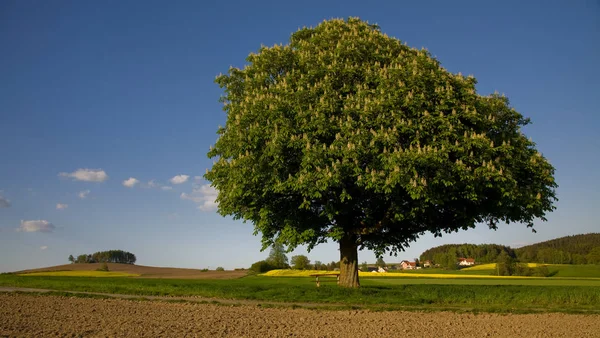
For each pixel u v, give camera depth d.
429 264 126.19
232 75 28.58
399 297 22.88
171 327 14.33
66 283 29.70
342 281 26.53
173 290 25.75
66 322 15.07
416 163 20.00
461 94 23.62
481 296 22.98
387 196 21.84
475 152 22.17
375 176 20.12
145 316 16.73
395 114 21.44
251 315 17.47
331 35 26.42
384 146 20.66
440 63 26.22
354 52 24.78
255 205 24.19
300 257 81.88
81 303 20.64
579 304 22.34
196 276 62.69
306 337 13.16
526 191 23.25
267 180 22.19
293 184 21.03
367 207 23.80
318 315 17.73
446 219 25.91
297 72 25.19
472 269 96.44
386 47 25.92
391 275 59.09
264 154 21.94
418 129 21.47
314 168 21.03
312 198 23.62
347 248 26.80
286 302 21.88
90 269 83.56
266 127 22.34
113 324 14.74
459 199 23.47
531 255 122.06
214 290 25.08
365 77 23.66
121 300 22.11
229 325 14.96
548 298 22.64
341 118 22.09
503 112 25.77
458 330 14.73
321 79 23.88
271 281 41.28
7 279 32.88
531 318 17.73
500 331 14.66
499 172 21.22
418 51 26.19
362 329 14.63
